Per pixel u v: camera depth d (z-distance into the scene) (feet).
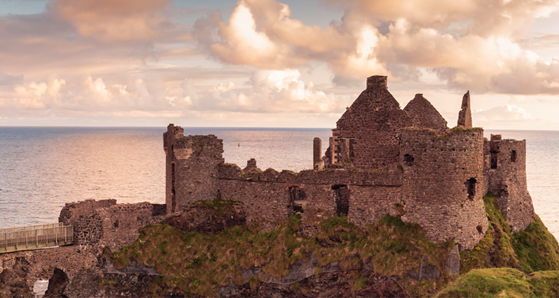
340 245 154.10
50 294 160.86
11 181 510.99
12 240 149.69
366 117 181.57
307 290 153.99
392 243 146.30
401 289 141.49
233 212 170.81
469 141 146.30
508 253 153.99
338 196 167.02
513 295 107.14
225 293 157.38
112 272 159.84
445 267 139.85
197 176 172.24
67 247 156.66
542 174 573.33
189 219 169.27
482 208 153.89
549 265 166.50
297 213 166.81
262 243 161.99
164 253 161.99
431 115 190.60
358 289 146.51
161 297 155.84
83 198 399.03
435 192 144.56
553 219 325.01
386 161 179.11
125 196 409.28
